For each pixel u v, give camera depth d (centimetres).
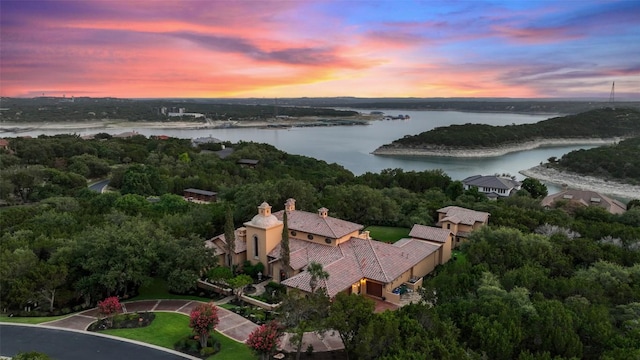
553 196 12219
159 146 19788
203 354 4347
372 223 9094
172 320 5138
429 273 6788
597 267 5525
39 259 6109
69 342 4566
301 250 6316
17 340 4597
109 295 5738
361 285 5803
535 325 3984
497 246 6150
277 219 6781
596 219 9212
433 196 11600
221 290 6034
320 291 4403
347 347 4056
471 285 5059
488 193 13962
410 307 4250
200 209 8238
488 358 3791
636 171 17862
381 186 14275
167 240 6175
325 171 16900
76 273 5734
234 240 6469
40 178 12000
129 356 4294
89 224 7500
